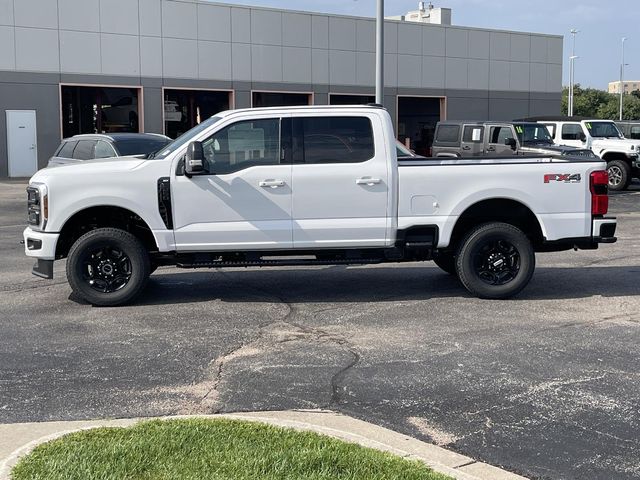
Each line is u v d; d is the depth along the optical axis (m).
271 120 8.58
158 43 29.61
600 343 7.19
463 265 8.91
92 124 29.31
